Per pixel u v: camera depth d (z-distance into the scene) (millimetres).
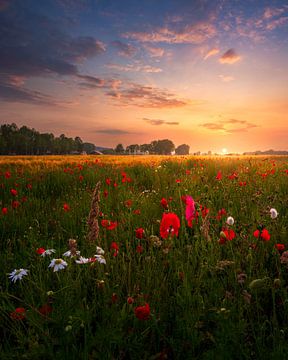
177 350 1905
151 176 9320
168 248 2857
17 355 1738
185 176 8945
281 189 6242
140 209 4848
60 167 13180
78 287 2309
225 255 3088
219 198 5223
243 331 1887
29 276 2609
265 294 2453
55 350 1901
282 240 3303
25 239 3895
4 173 10102
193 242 3113
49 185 8625
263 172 9117
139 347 1872
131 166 12906
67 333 1835
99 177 9641
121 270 2764
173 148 189000
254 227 3387
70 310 1970
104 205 5074
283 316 2285
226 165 12461
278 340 1902
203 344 2006
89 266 2586
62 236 3768
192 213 2523
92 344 1797
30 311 1992
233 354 1794
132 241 3564
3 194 7406
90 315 2004
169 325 2170
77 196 6750
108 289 2342
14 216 4887
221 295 2338
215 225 3621
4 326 2205
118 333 1857
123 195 5992
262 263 2795
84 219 4168
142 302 2172
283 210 4516
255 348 1899
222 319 1838
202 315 2041
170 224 2471
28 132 158750
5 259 3041
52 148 153500
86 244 3260
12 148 142625
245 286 2381
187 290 2244
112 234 3545
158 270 2693
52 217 4992
